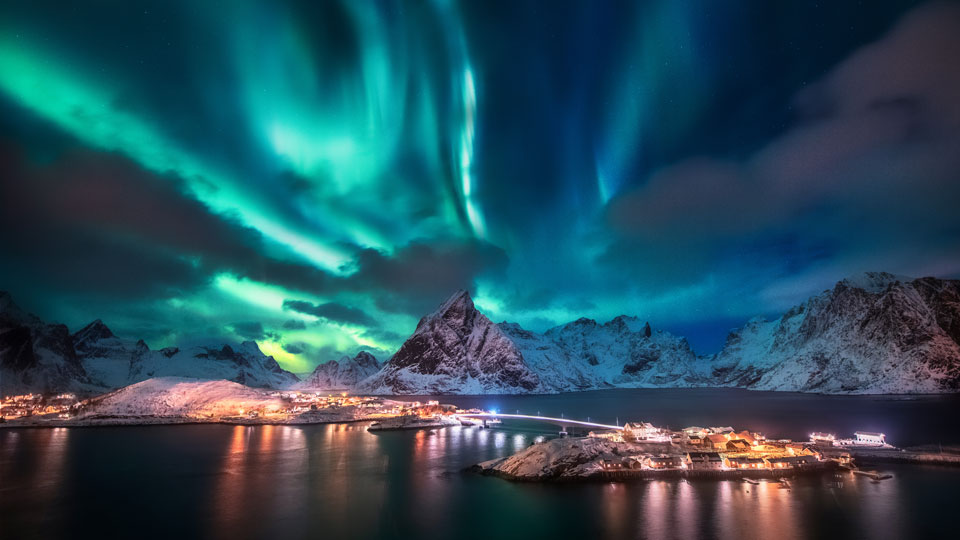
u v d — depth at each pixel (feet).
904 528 238.27
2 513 276.21
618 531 240.94
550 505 282.97
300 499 303.27
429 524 257.14
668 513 263.49
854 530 236.22
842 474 336.49
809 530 236.84
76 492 320.70
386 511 278.05
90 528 253.03
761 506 271.69
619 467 339.16
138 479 357.20
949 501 276.00
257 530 249.96
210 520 264.72
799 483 315.58
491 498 299.17
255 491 322.75
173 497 308.19
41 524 258.78
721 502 279.28
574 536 237.45
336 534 244.22
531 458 357.82
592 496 296.51
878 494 290.76
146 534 245.04
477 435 608.19
